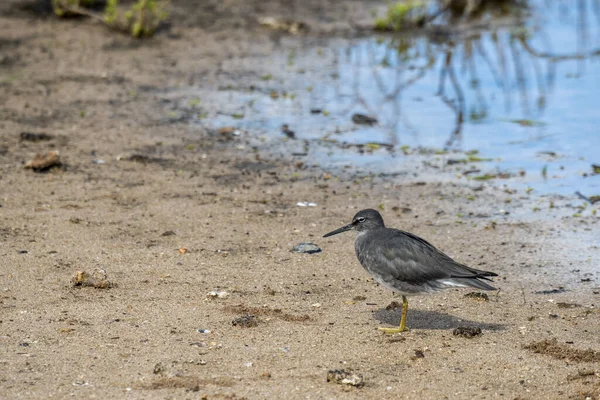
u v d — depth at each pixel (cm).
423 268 1037
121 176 1645
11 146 1769
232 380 912
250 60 2475
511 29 2916
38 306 1098
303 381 914
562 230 1430
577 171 1720
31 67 2300
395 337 1040
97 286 1161
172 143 1845
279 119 2023
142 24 2583
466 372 951
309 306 1134
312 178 1681
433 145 1881
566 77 2391
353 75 2383
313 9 3053
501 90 2280
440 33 2839
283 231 1412
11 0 2812
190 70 2358
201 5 3017
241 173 1694
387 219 1478
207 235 1380
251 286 1192
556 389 914
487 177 1691
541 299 1172
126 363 946
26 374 914
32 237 1335
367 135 1939
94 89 2170
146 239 1352
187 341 1008
